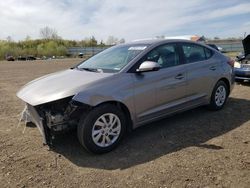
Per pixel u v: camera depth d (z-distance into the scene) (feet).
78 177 11.80
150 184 11.07
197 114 19.81
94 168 12.54
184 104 17.66
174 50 17.48
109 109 13.92
